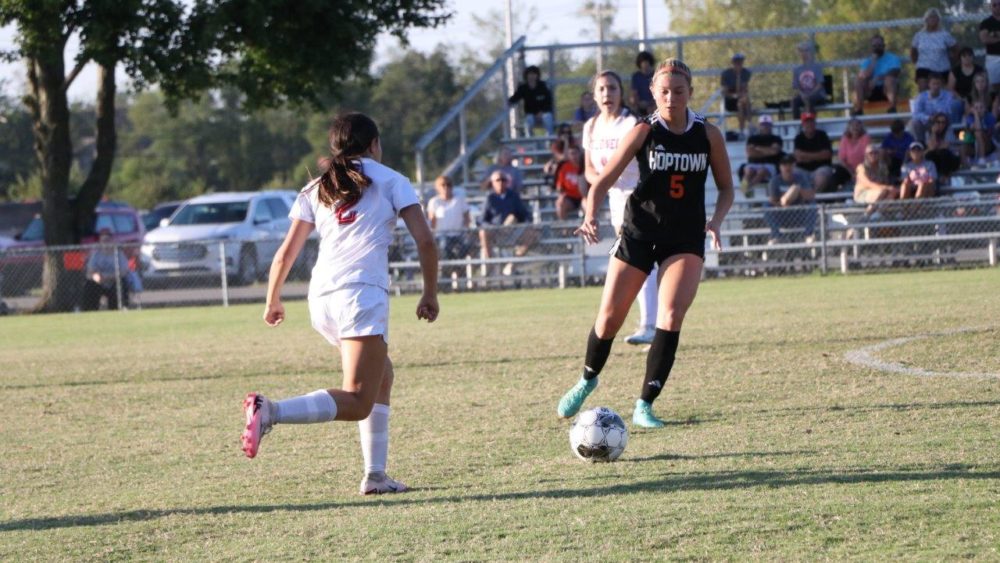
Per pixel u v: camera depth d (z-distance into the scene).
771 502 10.37
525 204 45.50
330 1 51.44
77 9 46.88
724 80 50.72
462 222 44.47
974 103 46.16
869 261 40.88
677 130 14.45
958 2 78.44
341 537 9.95
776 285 37.44
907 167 41.81
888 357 19.38
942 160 43.44
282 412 10.86
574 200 44.38
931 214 40.56
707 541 9.23
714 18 113.88
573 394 15.49
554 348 23.75
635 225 14.73
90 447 15.62
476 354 23.53
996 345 19.88
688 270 14.63
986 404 14.73
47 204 51.00
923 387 16.33
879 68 50.44
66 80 50.75
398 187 11.40
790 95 59.84
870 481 10.96
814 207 41.16
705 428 14.43
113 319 41.22
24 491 12.88
